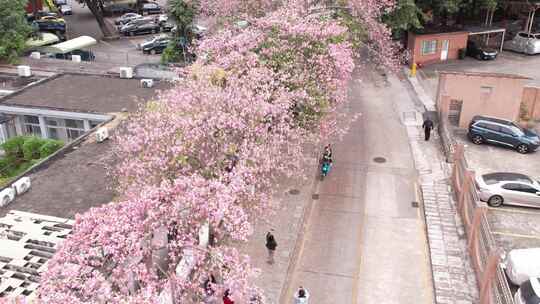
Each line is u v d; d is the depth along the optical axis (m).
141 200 12.82
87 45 42.88
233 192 14.42
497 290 15.50
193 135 16.03
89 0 51.56
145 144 16.78
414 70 40.19
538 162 27.11
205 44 24.17
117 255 11.57
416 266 18.73
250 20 25.16
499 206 22.67
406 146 28.27
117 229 11.94
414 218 21.69
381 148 27.98
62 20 51.91
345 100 28.83
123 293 11.24
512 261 17.41
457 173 23.30
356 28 30.16
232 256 13.60
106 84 28.72
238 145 17.05
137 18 55.91
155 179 15.20
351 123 31.09
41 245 13.70
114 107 24.94
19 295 11.38
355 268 18.61
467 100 30.92
